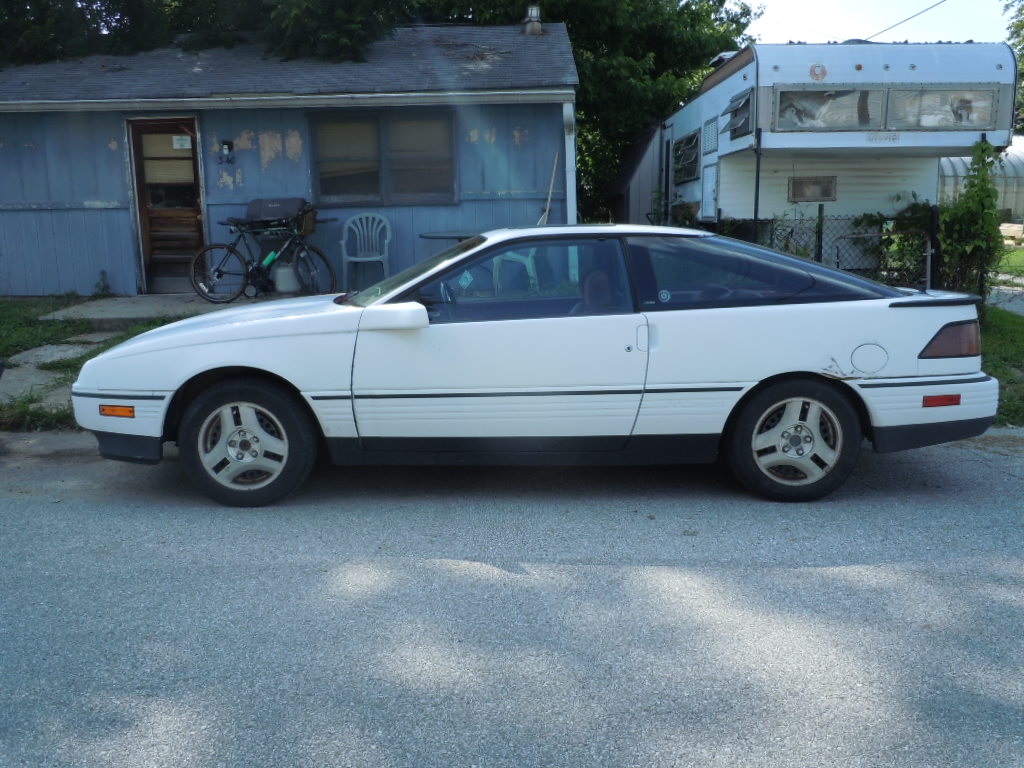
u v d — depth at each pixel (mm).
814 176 11805
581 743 2777
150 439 4949
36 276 11492
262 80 11094
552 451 4934
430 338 4805
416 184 11352
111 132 11172
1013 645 3391
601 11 16469
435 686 3107
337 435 4883
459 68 11406
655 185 16047
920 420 4969
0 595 3855
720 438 4980
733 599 3797
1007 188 26219
